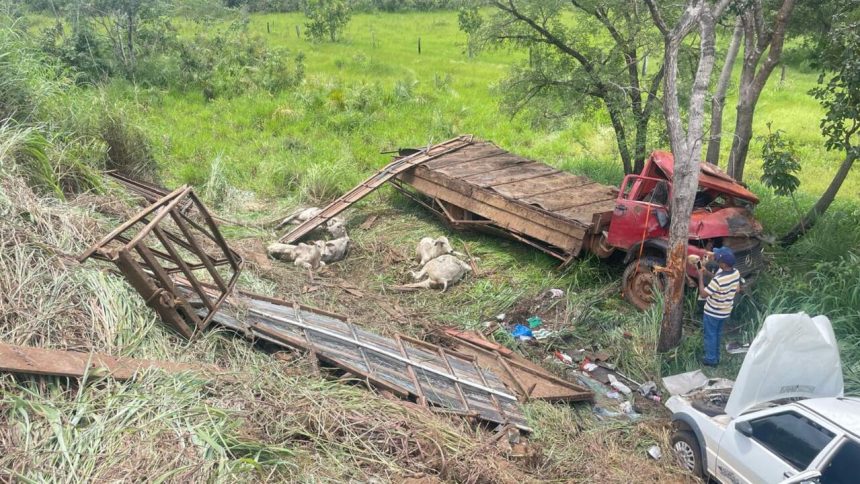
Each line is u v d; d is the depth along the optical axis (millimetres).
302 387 6602
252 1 47844
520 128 20922
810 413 5707
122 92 21906
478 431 6809
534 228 11227
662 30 8500
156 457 5078
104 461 4969
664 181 10195
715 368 8602
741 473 6039
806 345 6211
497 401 7430
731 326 9523
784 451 5723
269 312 7969
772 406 6215
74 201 9289
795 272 10547
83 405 5395
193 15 33688
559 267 10898
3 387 5312
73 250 7449
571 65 14805
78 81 21969
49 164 9031
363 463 5863
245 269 10070
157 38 25594
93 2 23781
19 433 5020
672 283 8422
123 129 12781
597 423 7598
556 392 7910
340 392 6691
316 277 10773
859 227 11461
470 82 27141
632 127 13883
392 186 14500
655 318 9133
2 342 5613
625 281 10117
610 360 8961
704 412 6660
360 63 29562
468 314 9992
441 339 9180
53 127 10719
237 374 6523
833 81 10906
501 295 10414
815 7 12250
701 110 7910
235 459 5398
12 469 4703
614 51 13875
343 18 36594
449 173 13031
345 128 19891
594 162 16719
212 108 21672
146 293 6609
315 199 14445
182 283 8141
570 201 11594
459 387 7480
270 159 16484
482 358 8680
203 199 13984
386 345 8078
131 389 5797
